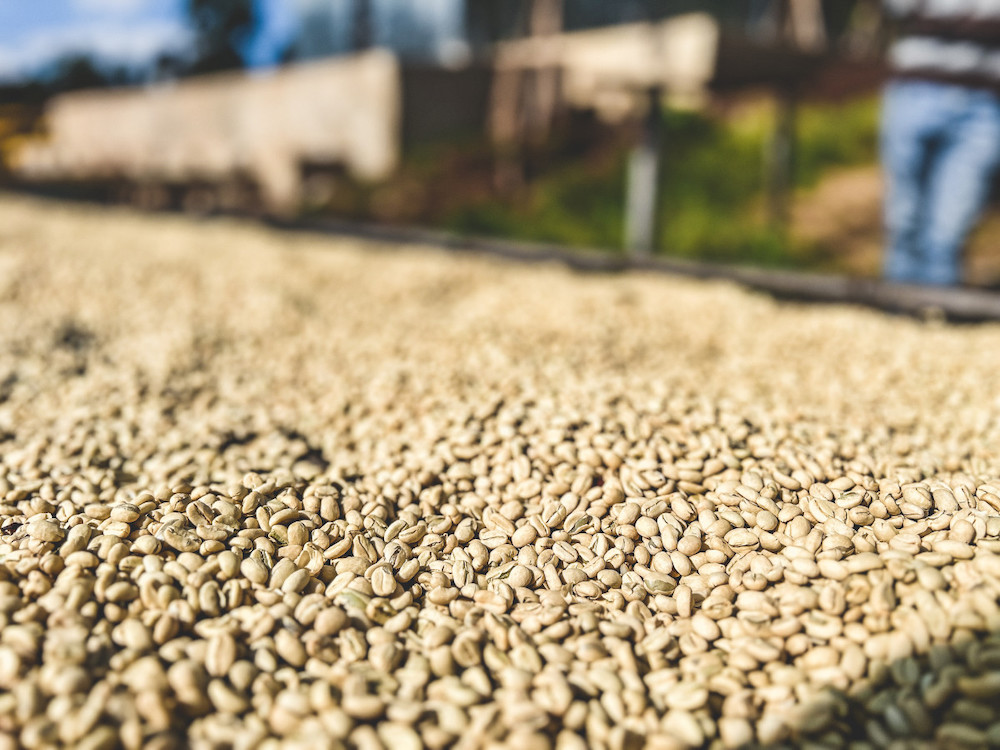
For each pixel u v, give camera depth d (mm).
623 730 250
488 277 854
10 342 566
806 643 277
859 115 1540
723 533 321
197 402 487
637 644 287
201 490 341
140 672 255
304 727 249
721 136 1465
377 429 429
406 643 285
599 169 1354
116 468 387
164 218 1393
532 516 340
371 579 309
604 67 1090
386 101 1333
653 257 936
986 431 421
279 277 833
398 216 1328
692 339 634
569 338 604
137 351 580
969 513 306
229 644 270
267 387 516
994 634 260
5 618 271
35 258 851
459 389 472
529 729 247
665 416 388
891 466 352
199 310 698
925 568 283
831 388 507
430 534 335
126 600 284
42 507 334
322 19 2115
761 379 527
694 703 261
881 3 1463
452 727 251
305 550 317
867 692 262
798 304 771
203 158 1840
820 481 341
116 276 797
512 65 1388
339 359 575
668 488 344
